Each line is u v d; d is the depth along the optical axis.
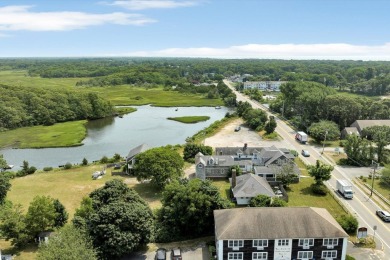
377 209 68.81
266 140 123.38
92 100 180.62
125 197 60.69
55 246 43.97
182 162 82.81
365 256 52.25
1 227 53.94
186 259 51.59
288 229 48.53
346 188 74.19
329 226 49.03
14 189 81.50
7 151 119.19
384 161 95.44
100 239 49.50
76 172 93.81
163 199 61.44
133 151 94.88
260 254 48.91
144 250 53.94
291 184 82.00
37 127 155.50
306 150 110.50
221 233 48.38
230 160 87.88
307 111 145.50
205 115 182.38
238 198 69.56
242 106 168.50
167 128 151.38
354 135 99.19
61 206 60.25
